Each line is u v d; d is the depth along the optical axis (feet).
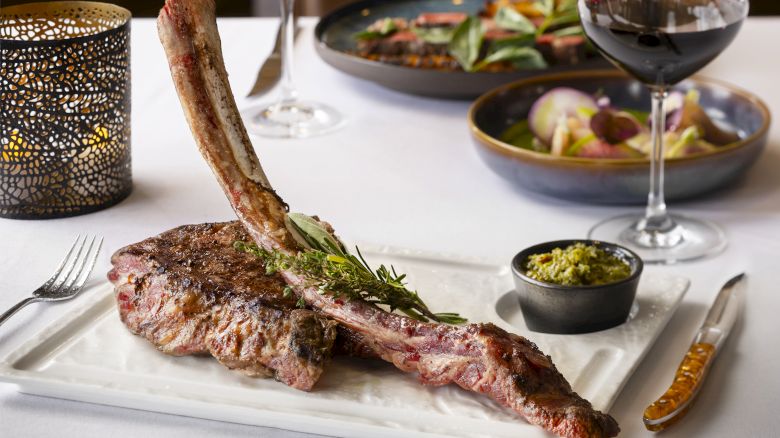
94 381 3.07
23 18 3.94
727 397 3.08
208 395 3.04
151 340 3.15
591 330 3.23
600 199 3.83
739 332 3.28
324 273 3.11
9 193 3.79
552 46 4.63
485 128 4.17
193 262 3.22
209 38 3.23
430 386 3.05
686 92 4.23
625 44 3.52
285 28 4.54
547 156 3.80
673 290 3.34
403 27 4.83
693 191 3.82
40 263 3.59
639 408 3.05
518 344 3.00
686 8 3.47
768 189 3.94
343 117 4.52
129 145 3.94
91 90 3.76
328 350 3.03
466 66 4.52
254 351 3.05
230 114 3.25
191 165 4.17
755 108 4.06
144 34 5.29
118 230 3.76
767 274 3.51
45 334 3.19
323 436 2.98
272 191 3.26
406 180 4.08
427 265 3.51
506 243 3.70
